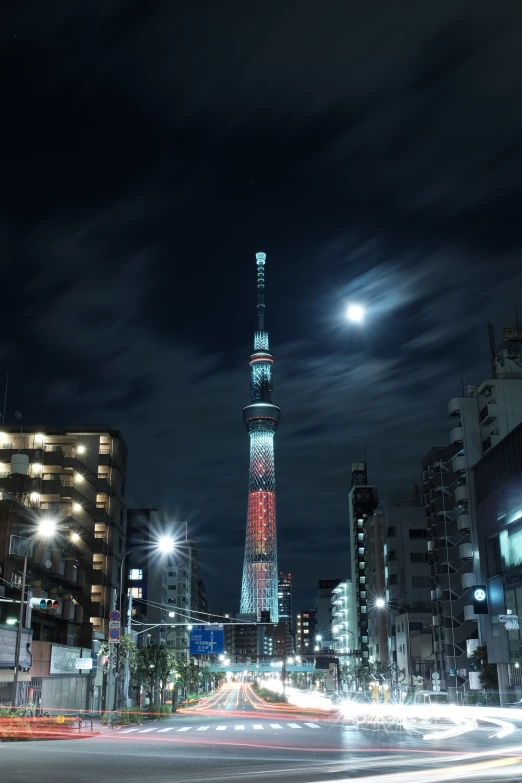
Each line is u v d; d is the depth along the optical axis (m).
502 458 64.25
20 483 71.38
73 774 16.73
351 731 36.66
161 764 19.19
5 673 49.66
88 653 68.69
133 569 120.88
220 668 180.12
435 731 33.97
